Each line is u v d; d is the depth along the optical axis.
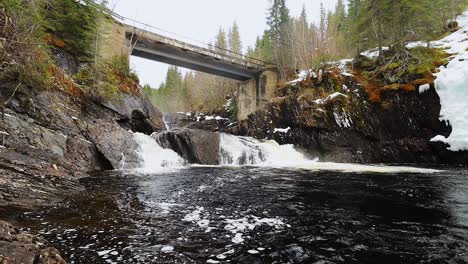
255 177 13.15
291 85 32.09
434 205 7.91
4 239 3.52
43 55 14.62
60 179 9.61
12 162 9.43
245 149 22.33
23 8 12.88
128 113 21.20
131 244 4.83
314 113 26.41
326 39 50.22
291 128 28.34
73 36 20.95
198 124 49.09
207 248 4.83
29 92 14.03
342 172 15.26
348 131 24.94
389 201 8.38
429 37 26.34
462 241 5.26
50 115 14.47
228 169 16.59
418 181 12.08
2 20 12.12
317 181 12.01
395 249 4.92
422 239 5.37
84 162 13.90
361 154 24.00
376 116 24.28
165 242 5.00
